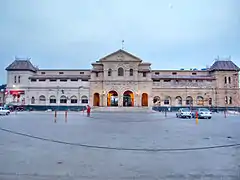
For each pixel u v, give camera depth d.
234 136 15.69
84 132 17.70
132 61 67.81
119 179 6.88
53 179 6.84
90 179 6.86
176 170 7.77
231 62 74.94
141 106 65.19
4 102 78.94
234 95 72.75
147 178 6.98
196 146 11.95
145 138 14.65
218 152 10.58
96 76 68.69
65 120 30.59
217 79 72.69
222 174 7.35
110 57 68.19
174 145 12.23
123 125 23.77
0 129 19.55
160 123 26.55
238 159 9.27
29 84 72.69
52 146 11.91
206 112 37.38
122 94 67.12
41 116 40.84
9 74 73.69
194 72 76.94
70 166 8.18
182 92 71.19
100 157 9.55
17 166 8.14
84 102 70.81
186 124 25.31
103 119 33.16
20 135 15.89
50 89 71.56
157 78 71.31
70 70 77.06
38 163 8.55
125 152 10.52
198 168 8.00
